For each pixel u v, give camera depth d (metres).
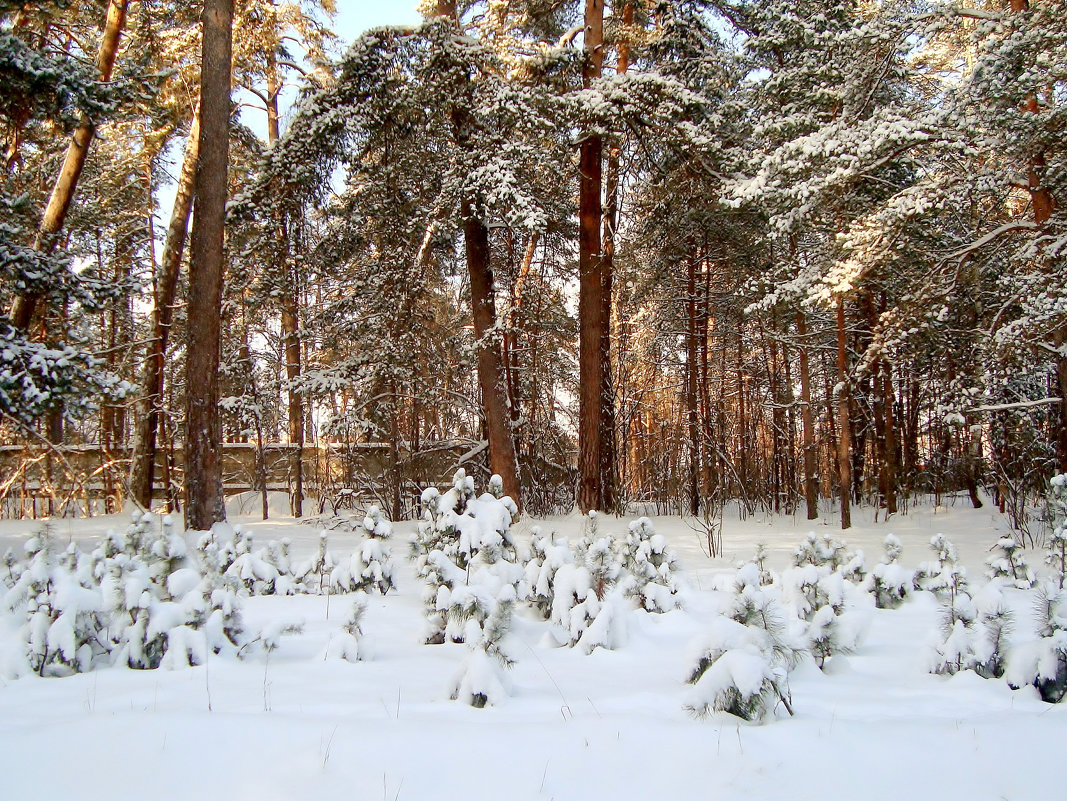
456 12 15.84
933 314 11.40
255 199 13.11
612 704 3.50
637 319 21.47
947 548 6.72
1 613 4.95
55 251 12.29
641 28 16.53
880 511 17.77
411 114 13.09
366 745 2.84
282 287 14.80
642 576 6.02
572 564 5.50
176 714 3.16
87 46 15.02
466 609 4.24
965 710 3.45
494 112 12.16
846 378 14.27
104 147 18.69
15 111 10.73
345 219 14.55
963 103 9.92
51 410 9.52
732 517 17.83
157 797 2.53
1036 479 14.09
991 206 11.75
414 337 16.31
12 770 2.69
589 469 15.37
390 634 5.34
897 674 4.20
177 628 4.36
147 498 15.60
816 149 10.76
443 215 13.85
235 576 6.43
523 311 17.69
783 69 14.56
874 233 10.33
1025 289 10.40
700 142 13.15
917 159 11.21
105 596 4.61
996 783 2.59
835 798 2.49
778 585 6.26
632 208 17.94
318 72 18.11
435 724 3.10
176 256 16.11
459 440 17.72
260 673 4.18
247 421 16.31
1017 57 9.56
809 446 15.88
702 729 2.99
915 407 20.11
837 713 3.38
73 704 3.54
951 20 10.70
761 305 12.26
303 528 13.98
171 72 13.18
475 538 5.93
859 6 15.61
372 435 17.28
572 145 13.90
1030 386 14.19
